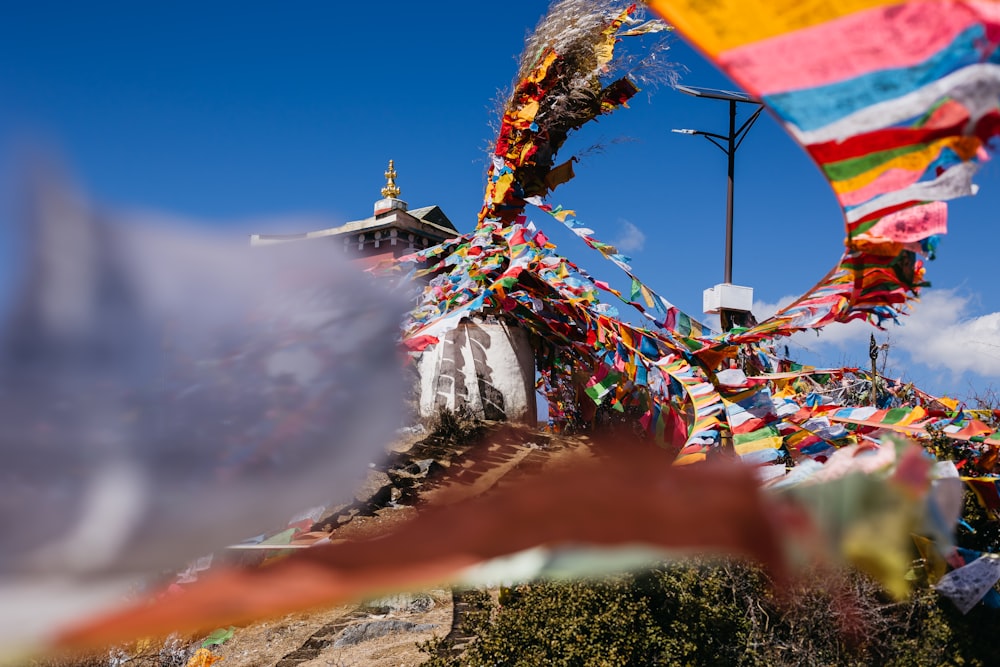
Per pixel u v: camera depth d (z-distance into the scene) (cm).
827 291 394
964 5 120
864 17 122
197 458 73
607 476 91
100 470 69
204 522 74
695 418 705
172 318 73
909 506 106
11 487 67
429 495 104
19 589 68
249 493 76
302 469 79
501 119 1378
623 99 1271
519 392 1586
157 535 72
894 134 133
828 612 809
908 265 228
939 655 816
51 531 68
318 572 82
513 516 89
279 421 79
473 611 1034
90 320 68
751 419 696
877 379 895
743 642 850
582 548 89
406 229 2052
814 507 102
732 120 1498
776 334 526
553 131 1350
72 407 68
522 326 1612
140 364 71
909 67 125
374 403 85
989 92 126
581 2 1248
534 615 885
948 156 138
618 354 1093
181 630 75
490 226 1449
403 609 1258
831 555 101
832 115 130
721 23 122
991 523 704
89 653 566
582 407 1345
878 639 824
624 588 873
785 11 121
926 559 388
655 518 92
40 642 68
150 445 71
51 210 65
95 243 68
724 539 94
